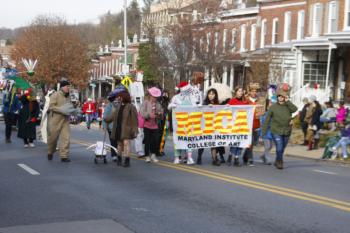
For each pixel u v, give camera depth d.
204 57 36.31
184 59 36.25
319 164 17.39
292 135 25.28
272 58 35.50
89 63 76.94
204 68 36.50
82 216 8.64
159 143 17.14
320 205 9.59
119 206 9.39
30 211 8.98
